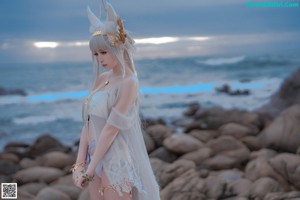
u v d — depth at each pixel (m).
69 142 7.24
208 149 6.13
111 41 2.60
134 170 2.64
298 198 4.20
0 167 6.19
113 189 2.62
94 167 2.60
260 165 5.02
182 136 6.42
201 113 7.67
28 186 5.60
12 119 7.90
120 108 2.60
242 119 7.39
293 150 6.15
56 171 6.04
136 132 2.72
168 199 4.52
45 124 7.69
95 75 2.81
